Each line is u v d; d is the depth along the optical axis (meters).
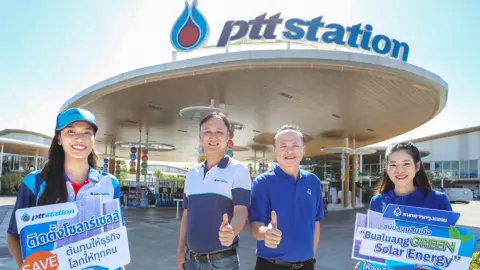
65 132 2.47
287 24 11.78
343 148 23.22
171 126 20.59
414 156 2.97
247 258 7.24
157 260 7.04
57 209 2.25
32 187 2.40
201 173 3.23
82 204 2.32
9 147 41.59
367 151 23.97
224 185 3.08
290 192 3.12
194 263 3.12
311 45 12.13
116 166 32.22
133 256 7.39
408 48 12.16
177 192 24.44
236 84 12.08
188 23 12.25
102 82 12.60
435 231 2.58
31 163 46.28
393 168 2.99
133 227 12.30
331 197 30.98
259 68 10.45
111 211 2.39
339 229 12.70
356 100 13.84
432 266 2.54
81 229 2.29
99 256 2.31
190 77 11.31
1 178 39.88
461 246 2.51
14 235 2.34
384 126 19.48
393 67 10.38
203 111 12.62
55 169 2.45
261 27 11.87
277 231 2.53
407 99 13.43
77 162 2.52
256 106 15.18
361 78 11.08
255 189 3.18
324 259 7.35
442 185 43.62
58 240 2.22
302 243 3.06
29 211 2.19
